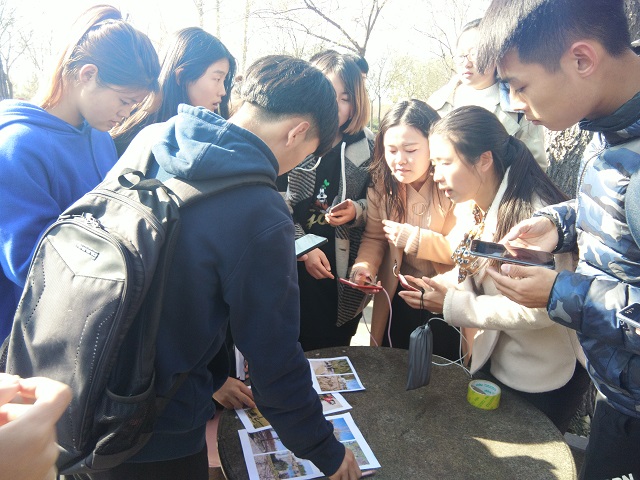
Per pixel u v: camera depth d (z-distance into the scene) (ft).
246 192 3.63
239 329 3.79
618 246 3.99
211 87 7.18
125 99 5.12
